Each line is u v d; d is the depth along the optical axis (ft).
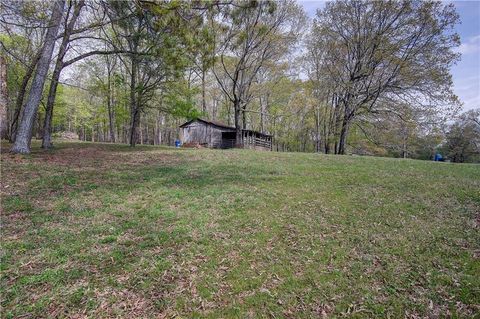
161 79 48.03
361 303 9.04
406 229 14.67
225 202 18.74
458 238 13.61
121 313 8.34
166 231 13.98
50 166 26.78
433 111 62.85
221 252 12.17
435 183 24.32
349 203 18.81
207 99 126.00
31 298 8.76
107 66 77.56
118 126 98.27
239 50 68.33
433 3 56.29
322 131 110.52
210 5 32.24
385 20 62.23
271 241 13.34
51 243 12.19
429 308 8.81
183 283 9.93
